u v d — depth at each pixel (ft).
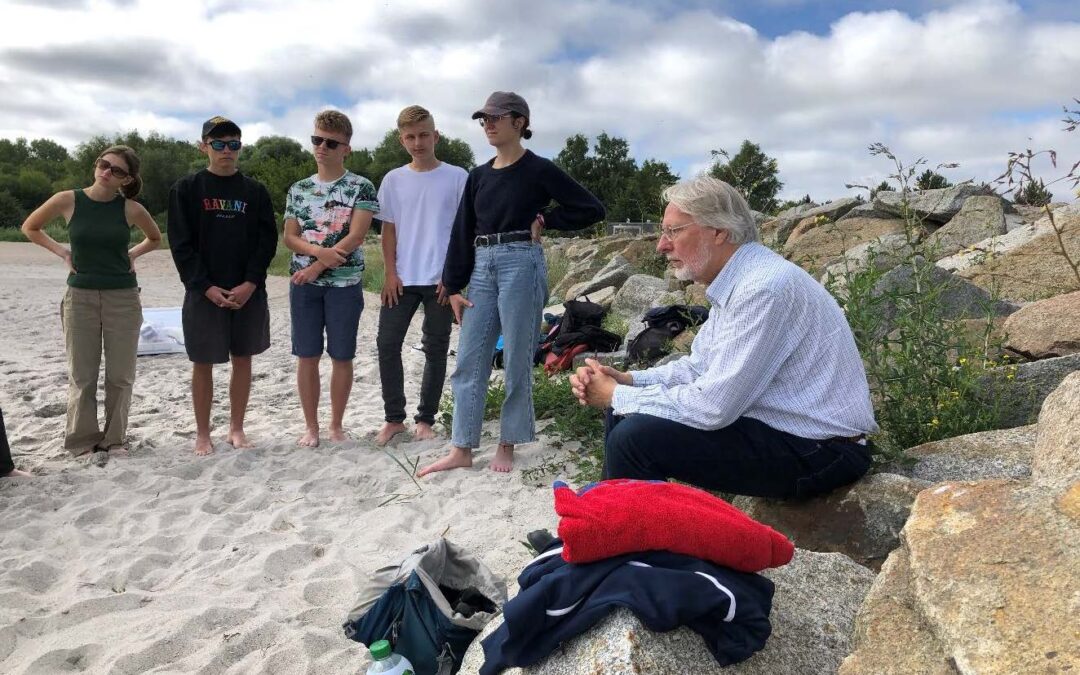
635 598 6.77
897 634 6.65
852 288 13.51
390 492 15.71
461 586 9.90
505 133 15.34
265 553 12.98
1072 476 6.94
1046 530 6.37
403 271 18.16
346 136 17.34
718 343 9.90
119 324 17.67
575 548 7.11
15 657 10.23
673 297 29.09
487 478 16.07
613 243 46.78
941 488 7.50
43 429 19.92
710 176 10.40
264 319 18.08
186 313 17.37
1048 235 21.48
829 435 10.00
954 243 26.78
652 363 22.13
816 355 9.88
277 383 25.30
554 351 25.08
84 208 17.04
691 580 6.86
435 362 18.76
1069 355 13.16
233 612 11.16
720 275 10.21
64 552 13.21
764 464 10.04
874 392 13.34
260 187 17.51
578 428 17.95
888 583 7.11
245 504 15.19
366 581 12.10
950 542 6.77
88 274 17.21
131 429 20.06
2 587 11.82
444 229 17.95
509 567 12.19
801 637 7.47
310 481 16.21
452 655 8.94
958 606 6.17
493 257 15.72
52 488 15.70
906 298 14.01
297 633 10.61
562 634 6.97
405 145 17.71
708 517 7.29
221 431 19.93
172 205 16.94
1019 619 5.81
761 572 8.34
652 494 7.60
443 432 19.48
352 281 18.01
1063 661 5.37
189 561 12.96
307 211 17.57
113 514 14.67
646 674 6.45
